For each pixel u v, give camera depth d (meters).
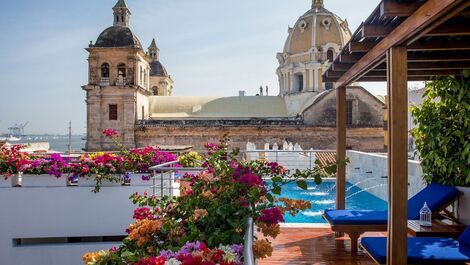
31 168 8.92
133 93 39.06
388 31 5.09
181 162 9.54
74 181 9.24
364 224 7.10
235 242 3.80
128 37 39.41
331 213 7.68
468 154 7.20
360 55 6.88
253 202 4.33
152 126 39.53
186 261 2.64
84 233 9.01
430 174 8.54
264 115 44.97
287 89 48.38
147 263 2.70
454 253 5.27
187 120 41.16
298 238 8.35
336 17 49.19
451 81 7.62
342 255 7.23
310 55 46.91
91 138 39.06
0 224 8.91
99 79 39.22
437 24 4.12
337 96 8.82
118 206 9.03
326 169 4.83
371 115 40.53
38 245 8.89
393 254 5.00
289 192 17.70
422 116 8.60
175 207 4.99
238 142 40.31
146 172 9.20
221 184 4.81
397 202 4.96
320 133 40.09
